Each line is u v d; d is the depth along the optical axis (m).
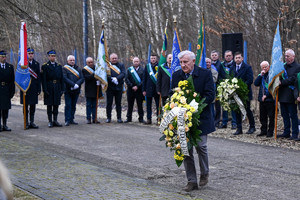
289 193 5.75
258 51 16.03
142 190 5.70
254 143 9.89
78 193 5.48
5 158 7.72
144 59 24.03
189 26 21.73
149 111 13.66
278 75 9.90
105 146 9.34
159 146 9.39
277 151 8.84
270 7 15.29
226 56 11.89
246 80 11.23
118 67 14.00
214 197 5.50
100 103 20.44
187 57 5.75
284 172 6.98
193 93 5.55
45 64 12.56
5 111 11.91
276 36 9.98
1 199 1.83
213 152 8.70
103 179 6.27
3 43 22.23
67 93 13.17
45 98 12.59
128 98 14.13
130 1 25.22
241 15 16.14
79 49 25.70
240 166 7.41
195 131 5.48
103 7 27.41
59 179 6.22
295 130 10.15
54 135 11.05
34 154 8.16
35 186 5.77
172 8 23.17
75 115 16.38
